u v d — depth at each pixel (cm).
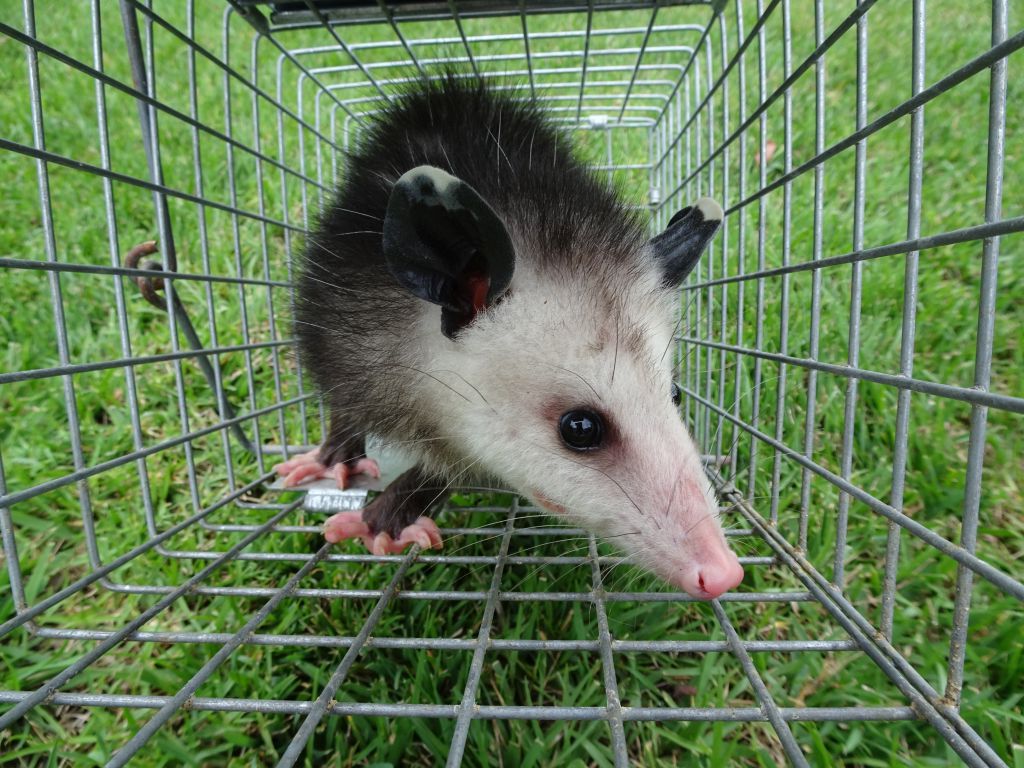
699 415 23
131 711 15
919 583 18
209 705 12
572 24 44
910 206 12
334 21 21
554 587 18
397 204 13
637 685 16
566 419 15
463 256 14
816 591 14
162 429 25
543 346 15
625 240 18
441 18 21
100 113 16
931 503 21
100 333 29
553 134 21
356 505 20
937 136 39
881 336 27
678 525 14
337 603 18
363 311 18
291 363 26
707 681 16
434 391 17
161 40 52
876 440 23
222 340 29
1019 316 27
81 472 13
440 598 15
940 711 11
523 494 16
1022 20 44
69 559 20
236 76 20
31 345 28
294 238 25
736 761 15
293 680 16
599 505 15
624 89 39
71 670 12
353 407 19
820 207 15
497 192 17
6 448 24
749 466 19
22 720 16
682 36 46
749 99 41
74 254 32
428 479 19
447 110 20
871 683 16
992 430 23
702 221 18
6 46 49
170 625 18
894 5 51
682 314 23
